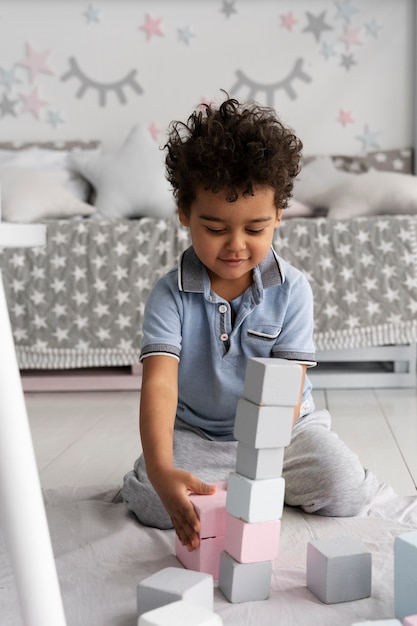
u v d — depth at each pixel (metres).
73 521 1.16
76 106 3.24
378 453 1.63
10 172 2.79
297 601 0.87
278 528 0.86
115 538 1.07
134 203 2.85
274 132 1.00
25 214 2.64
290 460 1.21
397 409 2.10
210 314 1.14
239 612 0.84
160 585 0.79
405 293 2.34
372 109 3.21
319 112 3.22
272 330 1.15
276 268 1.15
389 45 3.19
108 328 2.37
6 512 0.67
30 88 3.24
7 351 0.68
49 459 1.59
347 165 3.16
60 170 2.98
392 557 1.00
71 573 0.95
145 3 3.20
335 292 2.35
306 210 2.82
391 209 2.63
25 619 0.67
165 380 1.08
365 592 0.87
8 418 0.67
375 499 1.25
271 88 3.22
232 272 1.01
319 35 3.20
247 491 0.84
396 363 2.42
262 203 0.96
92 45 3.22
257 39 3.21
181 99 3.23
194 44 3.22
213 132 0.97
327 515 1.18
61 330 2.37
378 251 2.36
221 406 1.21
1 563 0.97
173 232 2.41
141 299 2.38
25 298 2.38
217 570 0.92
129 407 2.15
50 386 2.40
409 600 0.79
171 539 1.09
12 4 3.20
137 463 1.24
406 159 3.17
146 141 2.97
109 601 0.87
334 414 2.05
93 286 2.38
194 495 0.94
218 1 3.20
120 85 3.23
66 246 2.40
